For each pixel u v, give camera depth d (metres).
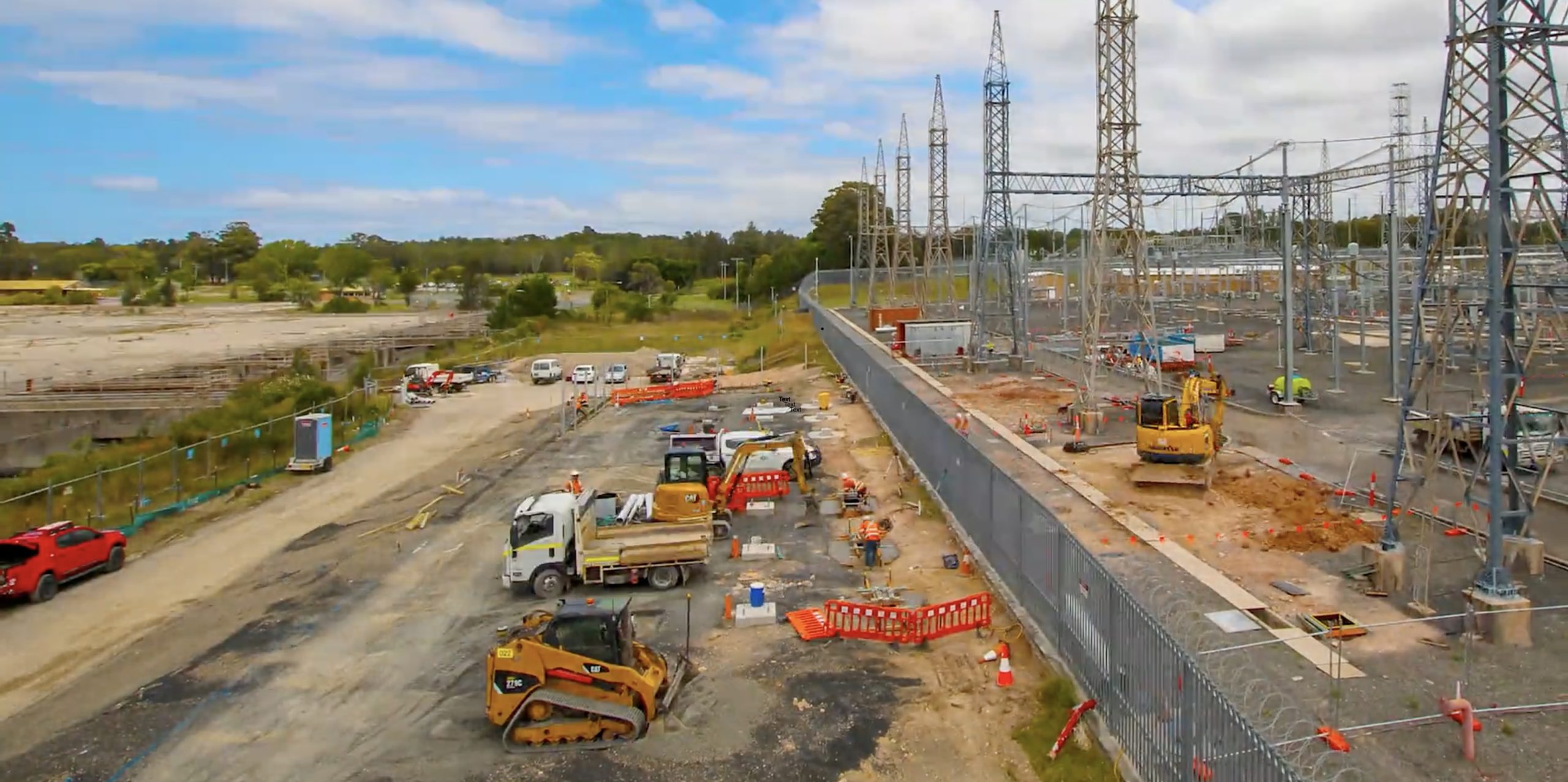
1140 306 52.12
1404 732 15.33
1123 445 39.91
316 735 18.58
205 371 70.44
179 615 25.56
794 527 32.22
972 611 22.12
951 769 16.42
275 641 23.58
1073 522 28.22
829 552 29.23
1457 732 15.30
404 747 17.94
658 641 22.50
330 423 45.25
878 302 121.19
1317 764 13.30
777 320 119.56
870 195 155.25
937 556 28.33
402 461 46.94
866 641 22.05
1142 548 25.55
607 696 18.06
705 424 51.81
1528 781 13.84
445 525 34.12
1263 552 25.27
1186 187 66.19
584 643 18.27
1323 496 30.64
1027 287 73.19
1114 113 43.50
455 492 39.31
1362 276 69.00
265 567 29.80
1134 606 15.15
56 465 45.97
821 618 23.20
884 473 39.75
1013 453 38.84
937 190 91.56
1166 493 31.64
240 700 20.23
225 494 39.56
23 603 26.56
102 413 57.59
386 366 86.06
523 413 61.16
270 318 137.75
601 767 16.92
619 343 104.81
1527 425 32.84
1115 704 16.00
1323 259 66.44
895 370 65.25
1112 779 15.12
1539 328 23.03
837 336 79.94
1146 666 14.66
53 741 18.56
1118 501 30.72
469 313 138.62
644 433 53.19
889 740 17.48
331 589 27.41
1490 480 19.98
